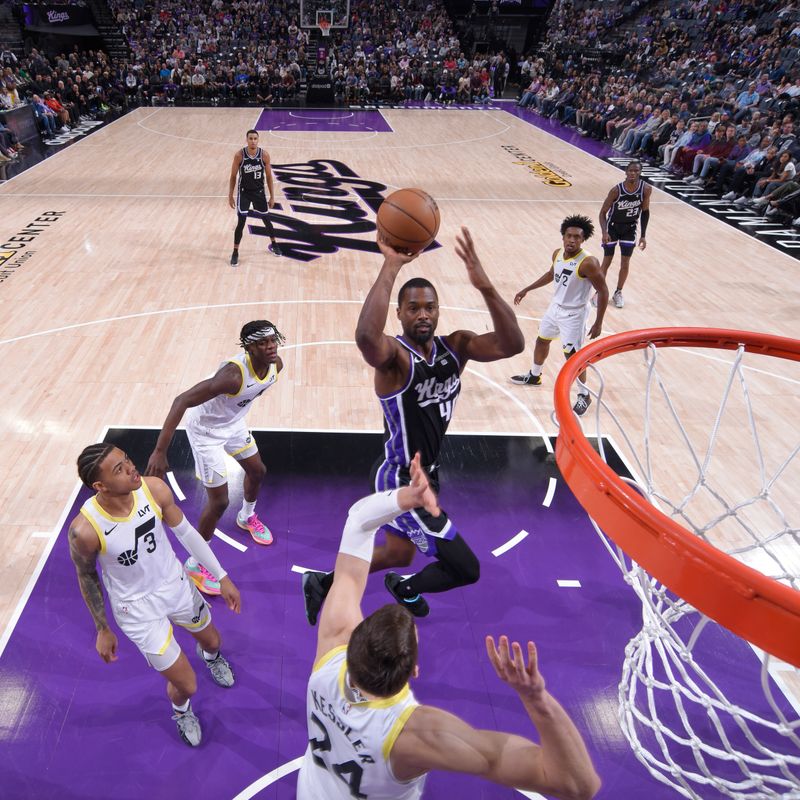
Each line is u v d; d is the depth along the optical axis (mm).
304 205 10805
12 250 8500
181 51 21062
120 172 12320
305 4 21656
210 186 11625
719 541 4250
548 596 3871
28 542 4039
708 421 5523
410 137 16500
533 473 4871
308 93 20844
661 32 20906
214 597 3789
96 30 20672
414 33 24375
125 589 2684
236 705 3195
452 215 10562
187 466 4746
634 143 15703
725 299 7898
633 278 8477
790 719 3193
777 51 16422
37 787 2822
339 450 4992
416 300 2520
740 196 12148
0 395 5434
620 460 4992
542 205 11312
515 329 2494
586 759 1414
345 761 1719
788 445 5242
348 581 1894
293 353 6297
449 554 2965
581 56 22172
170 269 8094
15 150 13445
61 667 3334
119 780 2861
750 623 1479
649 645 2703
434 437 2854
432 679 3373
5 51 16031
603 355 2795
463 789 2906
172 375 5824
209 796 2812
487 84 22641
